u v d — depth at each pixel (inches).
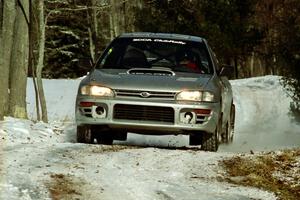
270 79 2620.6
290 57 1893.5
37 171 733.3
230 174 786.2
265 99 2311.8
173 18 3814.0
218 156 886.4
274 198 679.7
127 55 1152.2
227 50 3710.6
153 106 1031.0
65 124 1475.1
